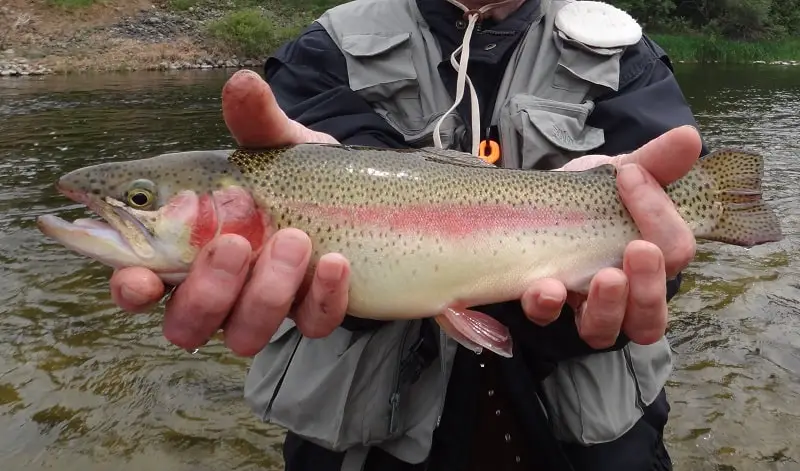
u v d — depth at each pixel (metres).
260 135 0.37
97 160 1.84
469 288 0.39
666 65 0.48
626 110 0.43
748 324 0.97
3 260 1.18
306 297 0.34
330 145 0.39
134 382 0.82
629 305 0.33
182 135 2.17
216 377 0.84
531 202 0.40
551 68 0.45
